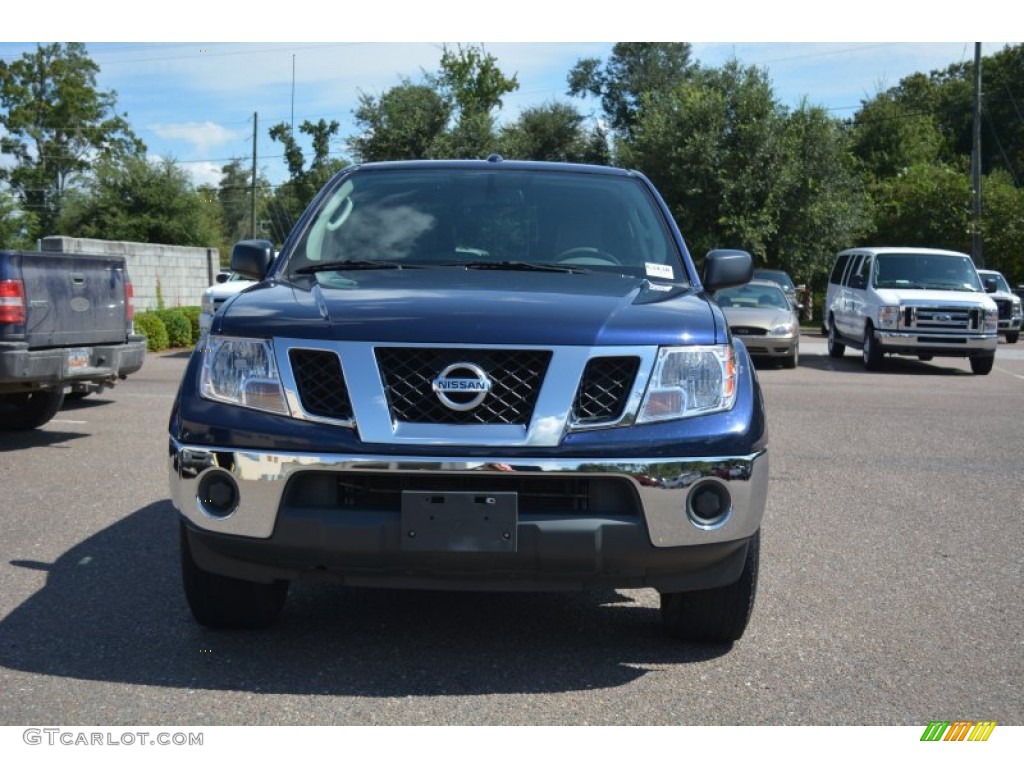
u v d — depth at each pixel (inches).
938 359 864.3
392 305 150.7
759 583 205.3
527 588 144.6
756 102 1544.0
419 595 192.2
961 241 1637.6
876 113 2706.7
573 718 138.3
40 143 2785.4
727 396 149.0
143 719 135.6
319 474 141.6
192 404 148.8
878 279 760.3
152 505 263.9
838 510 273.0
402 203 200.2
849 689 150.5
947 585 205.3
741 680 153.3
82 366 363.9
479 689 147.7
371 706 140.9
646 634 173.2
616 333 145.9
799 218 1540.4
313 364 145.2
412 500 138.7
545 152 2301.9
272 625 173.0
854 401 528.1
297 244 193.2
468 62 1975.9
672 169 1544.0
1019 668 160.1
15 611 178.1
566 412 140.8
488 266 183.8
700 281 197.3
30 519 247.6
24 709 138.0
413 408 141.6
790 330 724.7
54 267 355.6
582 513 141.3
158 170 1898.4
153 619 175.0
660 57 2672.2
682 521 143.1
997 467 340.8
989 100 2847.0
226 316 154.0
